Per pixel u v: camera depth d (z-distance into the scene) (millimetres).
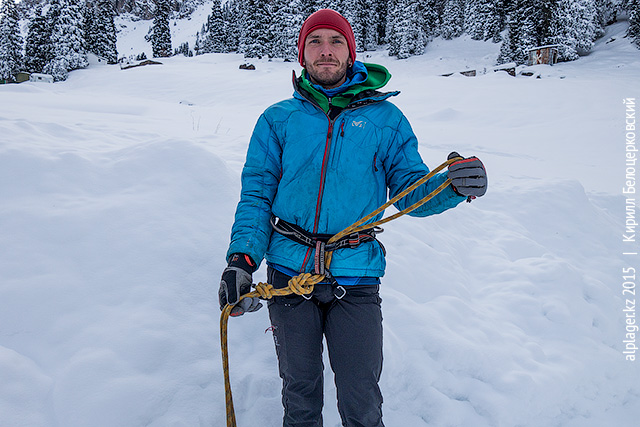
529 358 2895
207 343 2434
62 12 39906
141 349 2264
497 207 5656
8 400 1961
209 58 46844
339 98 1985
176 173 3447
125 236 2871
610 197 6832
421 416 2506
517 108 17891
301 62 2125
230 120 10680
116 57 51656
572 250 4910
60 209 2982
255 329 2600
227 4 72375
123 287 2596
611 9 38438
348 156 1911
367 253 1924
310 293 1854
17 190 3078
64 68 39281
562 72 27891
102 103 10969
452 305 3240
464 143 12164
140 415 2031
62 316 2393
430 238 4109
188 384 2219
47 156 3396
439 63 39344
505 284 3834
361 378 1791
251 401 2275
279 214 1970
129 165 3494
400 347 2707
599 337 3402
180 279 2723
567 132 14039
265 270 2959
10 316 2344
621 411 2891
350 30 2029
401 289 3262
